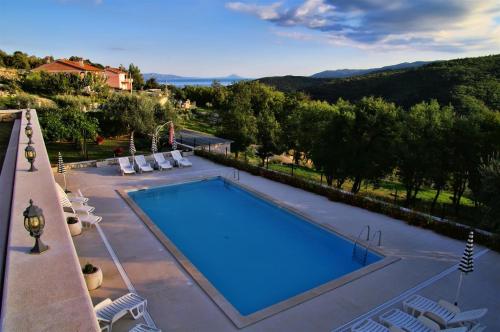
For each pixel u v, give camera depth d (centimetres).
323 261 1087
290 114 3381
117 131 2864
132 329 648
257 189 1647
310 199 1522
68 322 429
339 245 1171
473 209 1998
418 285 876
